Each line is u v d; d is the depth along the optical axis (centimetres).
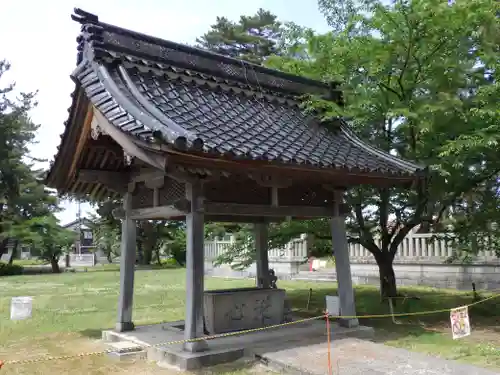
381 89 1044
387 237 1256
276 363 668
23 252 6116
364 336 872
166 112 721
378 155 893
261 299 905
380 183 855
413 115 895
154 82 804
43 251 3584
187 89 841
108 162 901
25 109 3416
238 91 913
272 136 802
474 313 1180
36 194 3559
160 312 1288
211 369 683
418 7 945
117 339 872
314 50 1098
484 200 1081
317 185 915
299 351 716
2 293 1861
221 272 2623
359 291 1697
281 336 812
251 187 818
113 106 693
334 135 955
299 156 729
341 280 905
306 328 868
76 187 976
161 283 2223
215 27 3319
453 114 964
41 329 1055
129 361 750
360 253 2038
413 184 873
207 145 612
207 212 749
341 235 916
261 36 3294
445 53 1009
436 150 960
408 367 621
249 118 852
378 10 995
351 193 1135
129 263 915
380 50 1020
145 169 862
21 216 3541
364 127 1097
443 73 1008
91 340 930
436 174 980
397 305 1241
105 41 787
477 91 966
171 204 732
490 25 924
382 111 1017
